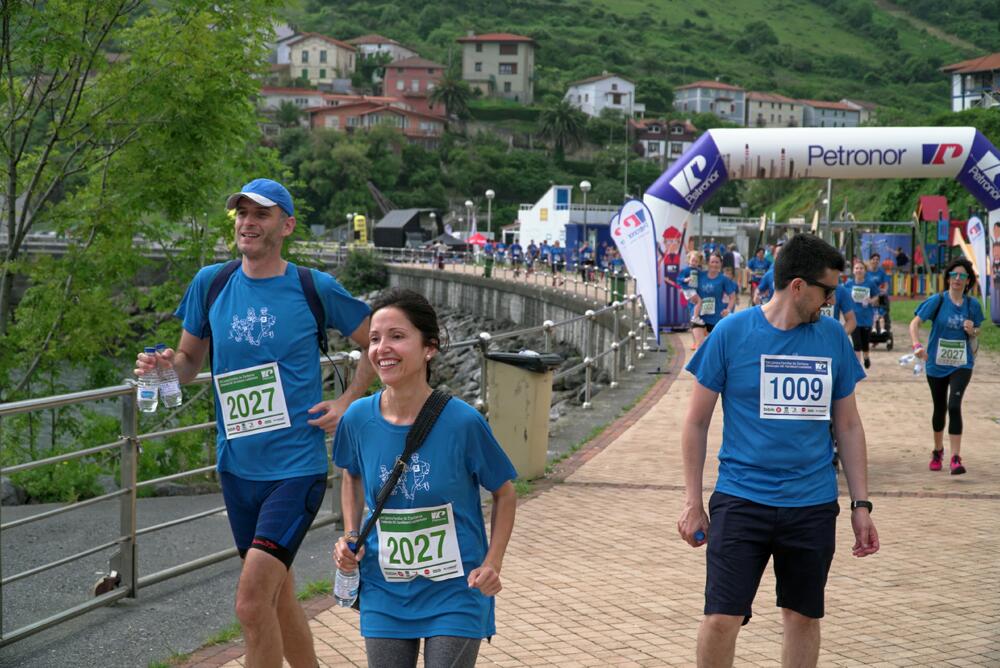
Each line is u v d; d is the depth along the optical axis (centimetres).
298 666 454
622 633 571
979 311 1034
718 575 416
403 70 17275
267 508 425
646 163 15200
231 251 1695
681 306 2698
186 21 1516
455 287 6097
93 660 526
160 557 741
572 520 838
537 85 18550
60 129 1512
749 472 420
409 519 361
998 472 1052
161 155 1531
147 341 1639
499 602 625
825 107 19938
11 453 1491
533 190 14412
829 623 591
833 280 422
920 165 2647
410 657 362
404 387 367
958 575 689
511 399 988
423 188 13788
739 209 9631
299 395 437
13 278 1580
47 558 760
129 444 619
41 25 1436
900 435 1278
